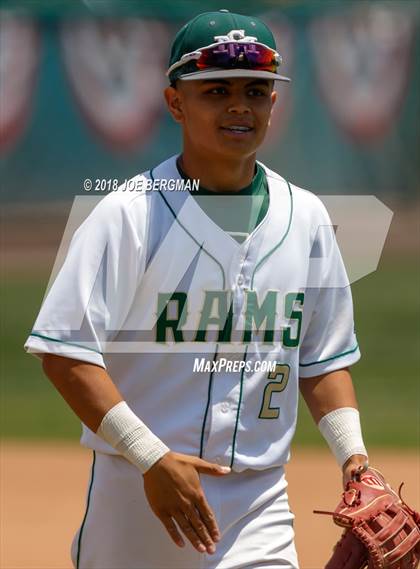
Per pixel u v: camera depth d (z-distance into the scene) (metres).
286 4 92.88
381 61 98.31
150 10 89.62
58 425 35.38
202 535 10.79
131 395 11.74
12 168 93.38
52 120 94.06
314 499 26.14
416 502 25.09
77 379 11.08
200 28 11.35
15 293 62.19
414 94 100.06
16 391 40.59
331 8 94.38
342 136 97.62
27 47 92.69
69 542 23.11
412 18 97.94
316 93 96.56
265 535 11.79
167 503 10.75
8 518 24.94
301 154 96.81
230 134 11.37
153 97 93.88
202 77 11.18
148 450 10.79
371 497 11.69
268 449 11.89
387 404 38.22
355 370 44.16
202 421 11.62
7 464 30.22
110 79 93.75
